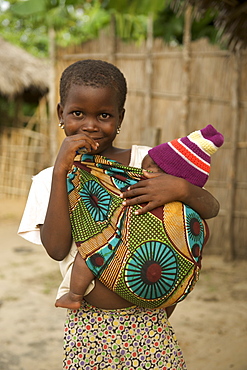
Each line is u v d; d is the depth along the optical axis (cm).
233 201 575
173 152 152
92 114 142
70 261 150
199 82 579
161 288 141
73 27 1273
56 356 329
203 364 315
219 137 152
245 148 568
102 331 151
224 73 567
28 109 1338
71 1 691
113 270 139
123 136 634
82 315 153
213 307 419
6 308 417
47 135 1040
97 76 141
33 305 426
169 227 143
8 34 1578
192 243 146
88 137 140
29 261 579
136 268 139
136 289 139
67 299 146
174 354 157
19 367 312
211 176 582
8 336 360
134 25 813
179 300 146
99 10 881
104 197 146
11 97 1015
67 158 139
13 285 482
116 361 151
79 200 146
